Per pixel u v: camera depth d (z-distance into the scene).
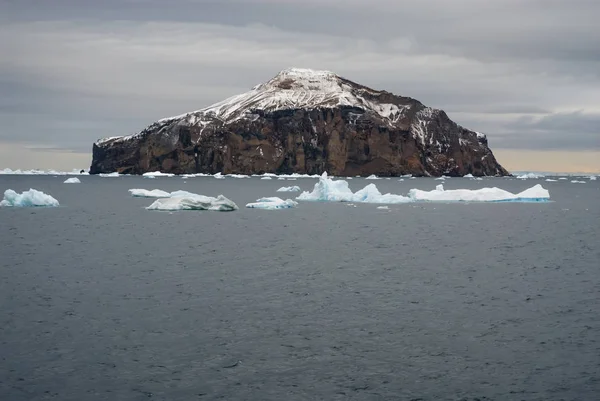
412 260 37.22
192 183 190.88
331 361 19.05
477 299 26.66
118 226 56.00
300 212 72.69
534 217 67.81
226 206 73.69
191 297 26.70
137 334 21.39
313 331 21.89
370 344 20.55
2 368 18.30
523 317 23.72
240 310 24.58
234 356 19.39
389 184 194.88
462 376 17.97
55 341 20.59
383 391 17.00
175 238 47.31
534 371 18.31
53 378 17.64
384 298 26.80
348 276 31.81
